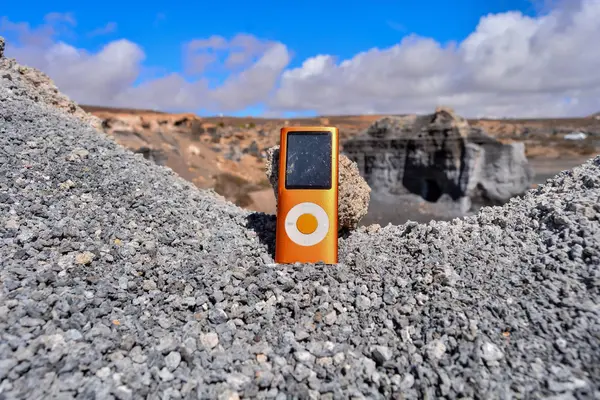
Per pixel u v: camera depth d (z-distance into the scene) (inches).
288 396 8.3
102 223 12.9
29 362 8.1
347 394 8.4
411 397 8.3
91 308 9.6
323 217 12.5
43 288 9.8
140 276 11.2
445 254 11.8
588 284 9.5
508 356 8.5
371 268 12.0
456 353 8.8
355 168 14.8
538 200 13.5
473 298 10.0
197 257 12.3
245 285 11.1
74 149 16.8
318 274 11.7
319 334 9.9
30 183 13.9
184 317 10.0
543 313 9.2
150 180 16.7
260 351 9.3
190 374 8.6
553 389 7.8
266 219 16.1
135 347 9.0
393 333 9.7
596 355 8.2
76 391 7.9
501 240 12.1
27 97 21.7
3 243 11.1
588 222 11.1
